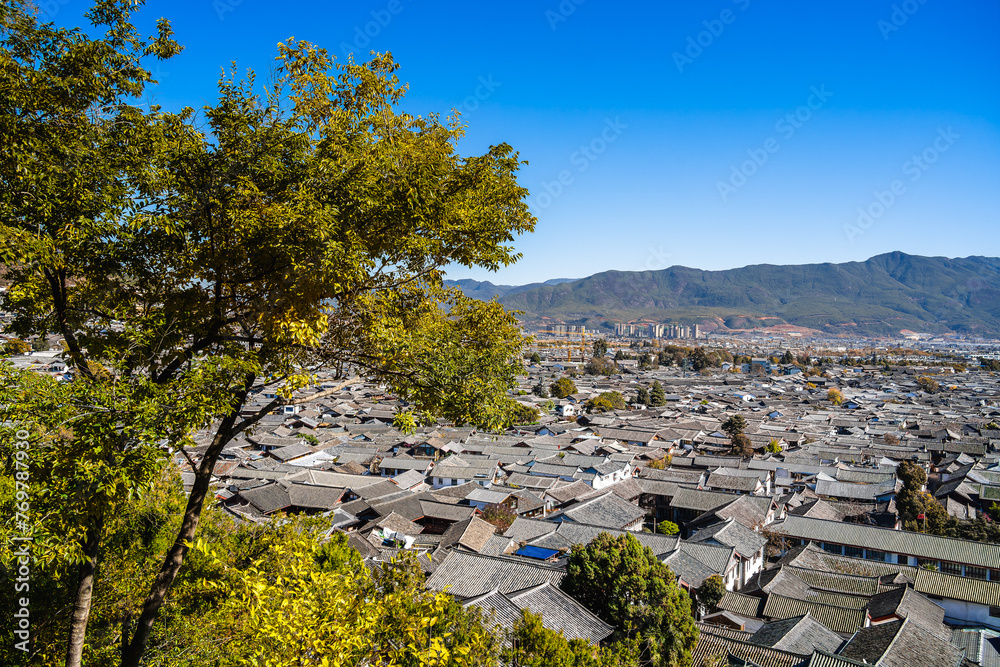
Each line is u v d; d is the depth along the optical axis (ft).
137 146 21.93
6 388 18.51
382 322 24.45
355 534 111.86
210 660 32.58
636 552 80.64
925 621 86.38
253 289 24.50
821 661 68.59
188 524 25.04
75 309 24.31
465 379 26.00
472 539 120.37
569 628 70.85
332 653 21.33
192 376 20.70
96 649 31.50
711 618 95.66
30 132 21.63
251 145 22.38
